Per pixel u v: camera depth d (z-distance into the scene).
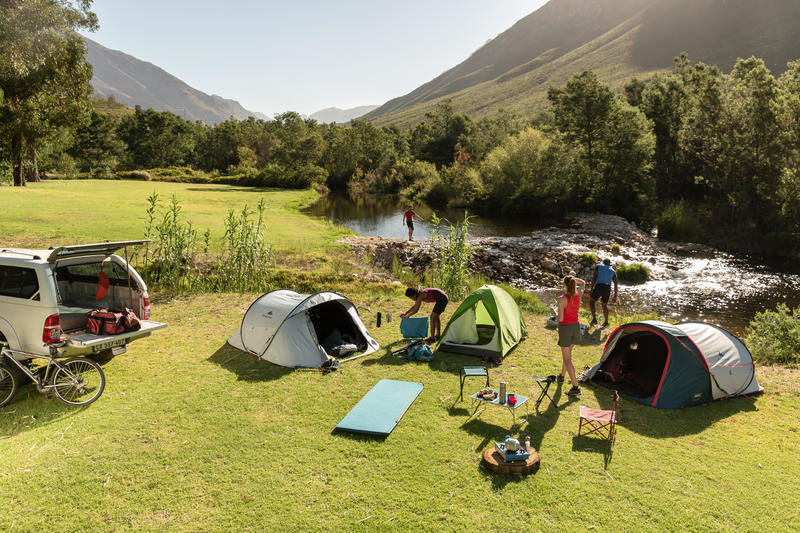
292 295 10.03
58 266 7.49
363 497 5.14
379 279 17.83
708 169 41.34
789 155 33.03
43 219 24.31
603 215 45.12
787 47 143.12
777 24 167.38
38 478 5.41
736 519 4.88
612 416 6.29
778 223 32.69
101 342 7.28
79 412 7.00
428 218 45.69
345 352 9.52
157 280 14.95
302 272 16.69
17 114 36.50
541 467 5.74
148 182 70.69
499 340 9.58
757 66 34.59
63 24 35.81
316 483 5.39
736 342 8.44
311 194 67.19
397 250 25.91
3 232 20.30
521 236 34.44
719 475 5.66
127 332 7.69
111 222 24.86
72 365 7.31
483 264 24.75
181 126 122.50
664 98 51.19
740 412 7.51
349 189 87.62
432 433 6.50
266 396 7.62
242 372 8.61
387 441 6.28
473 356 9.59
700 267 26.94
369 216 47.00
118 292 8.48
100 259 8.14
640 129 45.84
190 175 85.19
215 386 7.98
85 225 23.39
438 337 10.42
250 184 79.56
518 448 5.79
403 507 4.99
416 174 79.50
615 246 28.62
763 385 8.70
